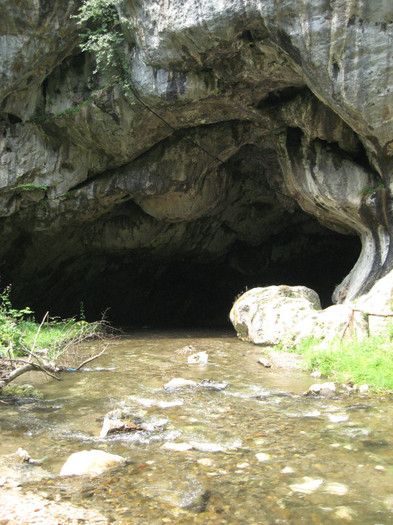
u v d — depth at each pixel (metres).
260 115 11.50
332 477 3.56
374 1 7.98
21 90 12.17
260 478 3.57
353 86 8.56
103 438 4.50
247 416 5.09
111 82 11.47
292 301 10.14
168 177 13.78
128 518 3.04
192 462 3.89
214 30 9.12
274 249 18.83
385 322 7.85
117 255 17.34
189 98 10.85
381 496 3.27
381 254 10.10
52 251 15.70
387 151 9.24
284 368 7.67
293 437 4.40
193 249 18.02
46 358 7.30
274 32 8.73
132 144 12.70
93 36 10.88
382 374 6.33
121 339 12.32
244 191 16.25
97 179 13.91
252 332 10.43
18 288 16.27
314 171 10.90
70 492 3.39
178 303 20.33
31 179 13.14
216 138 13.31
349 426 4.66
